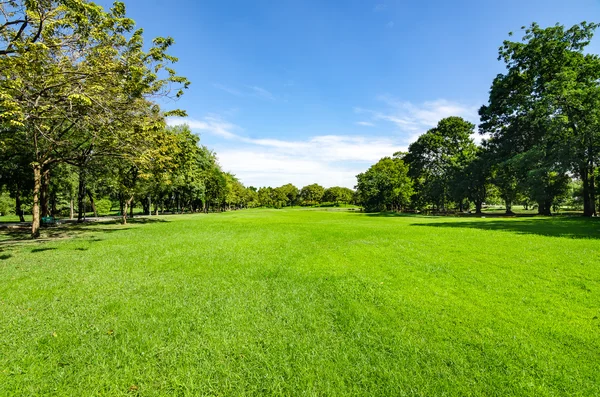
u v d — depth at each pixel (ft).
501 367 12.84
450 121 181.16
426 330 16.31
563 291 21.47
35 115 34.37
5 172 82.28
